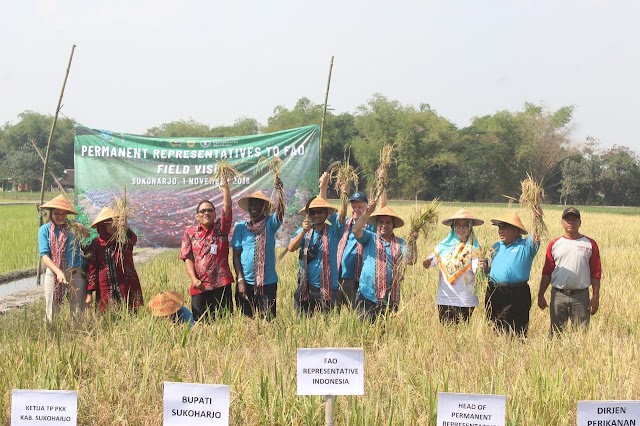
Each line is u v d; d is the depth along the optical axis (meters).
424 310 10.85
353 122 99.31
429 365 7.57
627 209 75.25
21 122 137.75
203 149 16.30
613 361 7.53
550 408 6.36
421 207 9.59
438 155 84.94
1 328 9.48
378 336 8.77
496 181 90.62
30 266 20.61
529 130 96.44
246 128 114.06
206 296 9.98
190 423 5.01
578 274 9.62
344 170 10.37
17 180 118.44
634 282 14.57
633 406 4.78
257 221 10.04
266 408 6.26
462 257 9.74
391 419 5.98
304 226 9.96
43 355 7.61
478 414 4.89
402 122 85.06
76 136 16.30
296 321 9.38
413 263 9.59
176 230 16.36
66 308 10.55
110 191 16.31
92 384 6.95
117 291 10.11
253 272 9.90
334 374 5.34
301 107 102.00
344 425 6.05
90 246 10.26
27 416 5.02
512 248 9.66
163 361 7.45
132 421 6.33
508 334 9.30
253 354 7.93
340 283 10.22
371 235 9.73
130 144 16.31
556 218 43.22
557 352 8.12
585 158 97.06
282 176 16.17
